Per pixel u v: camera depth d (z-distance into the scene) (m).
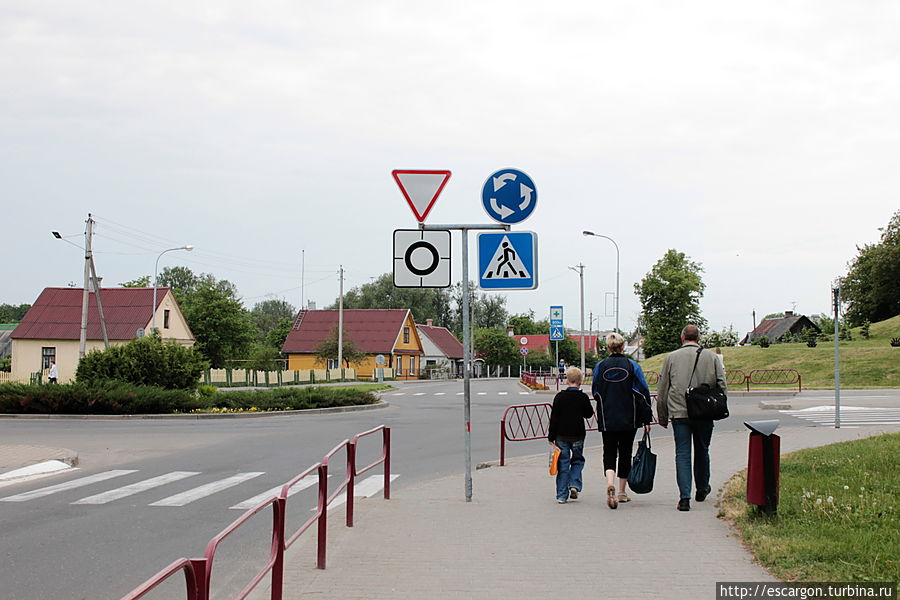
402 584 6.24
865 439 14.62
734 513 8.48
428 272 9.95
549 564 6.82
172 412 27.73
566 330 132.88
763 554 6.71
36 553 7.67
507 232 10.11
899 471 10.44
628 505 9.59
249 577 6.70
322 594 5.97
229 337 68.75
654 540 7.64
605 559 6.95
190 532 8.66
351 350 71.00
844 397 32.19
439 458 15.48
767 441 8.00
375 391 45.25
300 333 84.19
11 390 27.30
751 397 34.16
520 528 8.33
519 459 14.67
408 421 24.62
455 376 95.50
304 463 14.73
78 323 60.56
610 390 9.46
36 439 19.16
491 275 10.08
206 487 11.92
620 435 9.57
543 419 19.41
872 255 78.00
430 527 8.43
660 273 77.00
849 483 9.59
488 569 6.68
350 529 8.36
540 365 103.06
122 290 62.62
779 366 48.09
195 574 3.57
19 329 60.00
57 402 27.06
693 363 9.15
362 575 6.52
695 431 9.30
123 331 59.69
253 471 13.69
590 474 12.48
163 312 61.75
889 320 66.62
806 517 7.80
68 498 10.93
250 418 27.00
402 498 10.43
